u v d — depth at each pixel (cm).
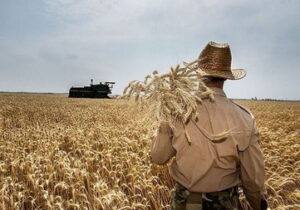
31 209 531
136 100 220
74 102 4106
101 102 4231
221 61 222
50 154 779
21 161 724
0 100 4006
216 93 224
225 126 209
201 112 215
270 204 530
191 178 212
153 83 217
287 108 3644
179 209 224
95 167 705
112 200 485
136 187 550
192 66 213
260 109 3266
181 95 206
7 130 1313
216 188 210
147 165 697
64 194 576
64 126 1462
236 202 223
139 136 1041
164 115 211
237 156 208
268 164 709
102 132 1128
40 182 595
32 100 4381
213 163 207
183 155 214
